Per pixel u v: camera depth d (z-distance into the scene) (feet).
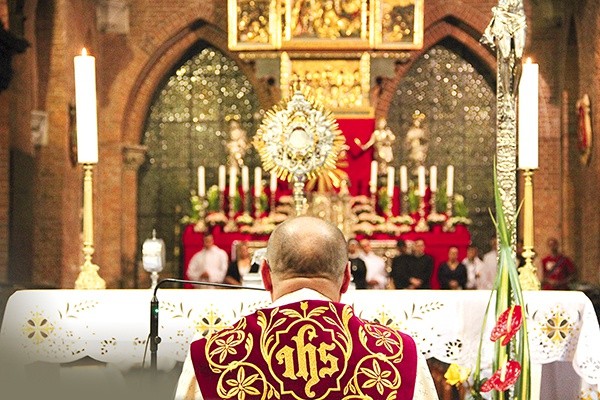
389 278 70.54
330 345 12.14
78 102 25.81
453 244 73.67
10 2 70.44
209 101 91.15
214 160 90.84
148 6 90.17
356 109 74.79
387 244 70.64
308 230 12.68
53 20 78.18
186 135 91.04
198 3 90.33
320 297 12.55
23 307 22.85
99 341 22.91
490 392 19.15
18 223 73.67
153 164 90.99
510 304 18.79
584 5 80.02
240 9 74.38
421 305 22.63
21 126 73.82
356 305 22.61
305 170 27.81
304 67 74.84
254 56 74.74
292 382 11.91
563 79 86.12
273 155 27.84
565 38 85.46
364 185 75.15
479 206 89.86
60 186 77.87
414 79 90.68
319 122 27.94
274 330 12.23
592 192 79.51
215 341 12.35
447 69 90.74
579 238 85.46
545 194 87.04
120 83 89.40
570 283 73.77
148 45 89.76
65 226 78.23
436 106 90.43
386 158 77.51
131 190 88.94
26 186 74.59
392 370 12.14
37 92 77.61
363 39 74.33
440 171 90.02
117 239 88.07
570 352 22.84
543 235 86.94
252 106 90.89
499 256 19.45
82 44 84.02
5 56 63.31
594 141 79.00
